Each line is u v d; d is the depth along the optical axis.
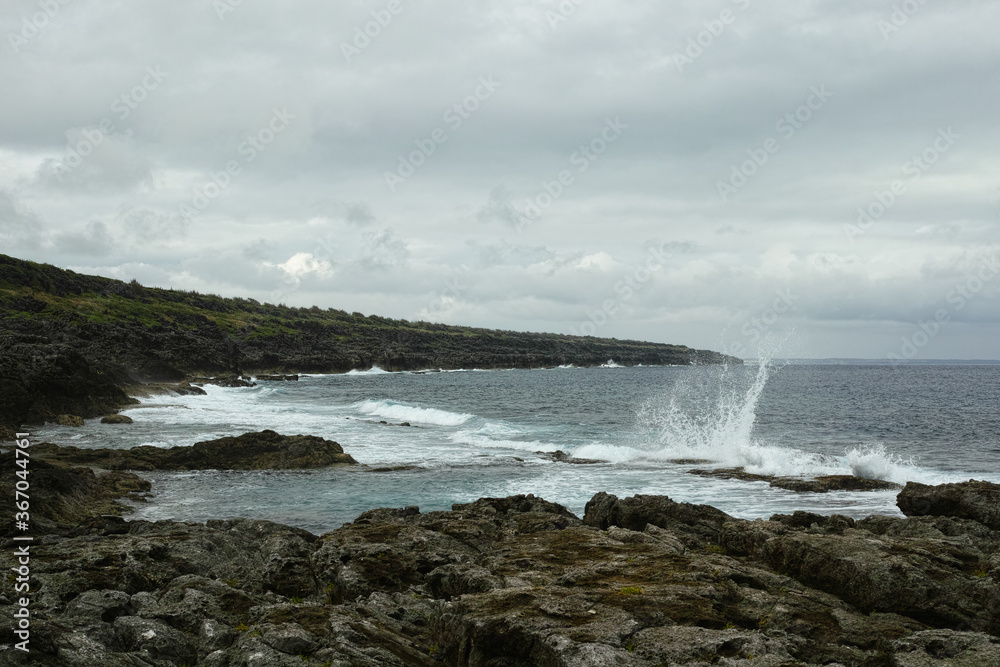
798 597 10.09
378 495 24.84
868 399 79.31
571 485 26.38
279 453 30.58
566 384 120.12
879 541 11.75
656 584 10.30
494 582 10.94
